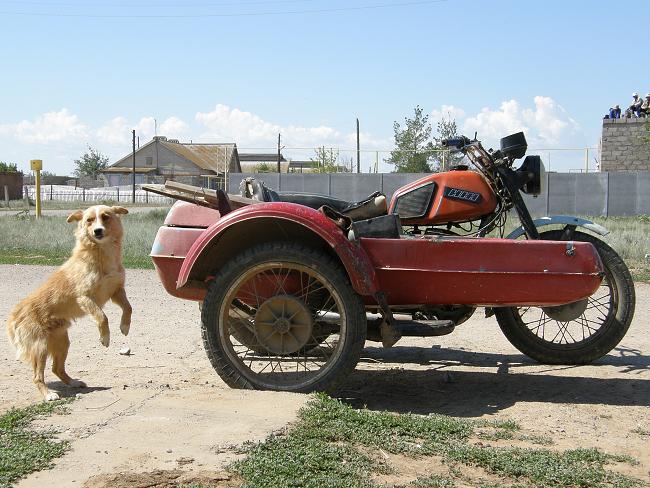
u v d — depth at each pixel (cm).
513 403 545
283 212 514
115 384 587
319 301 559
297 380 524
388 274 532
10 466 374
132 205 5444
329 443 419
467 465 403
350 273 510
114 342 758
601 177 3388
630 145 3750
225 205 547
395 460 404
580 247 526
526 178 627
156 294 1080
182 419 447
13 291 1113
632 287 633
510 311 650
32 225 2255
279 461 384
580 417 507
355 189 3591
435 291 533
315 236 545
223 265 562
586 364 655
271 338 537
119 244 570
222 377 531
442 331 541
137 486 355
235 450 399
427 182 623
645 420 502
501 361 680
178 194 575
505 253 527
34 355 546
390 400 558
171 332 811
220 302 528
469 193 616
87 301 549
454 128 3753
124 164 8812
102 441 412
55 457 390
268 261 521
